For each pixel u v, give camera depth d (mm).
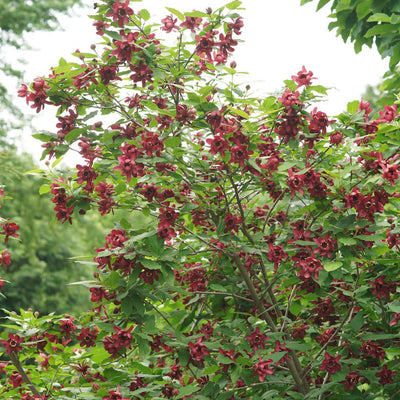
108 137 3766
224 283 4246
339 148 3943
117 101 3979
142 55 3766
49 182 3936
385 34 5254
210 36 4117
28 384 3918
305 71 3777
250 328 4242
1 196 4496
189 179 3900
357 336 3920
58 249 14953
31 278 13867
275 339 3816
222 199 4137
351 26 5867
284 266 4141
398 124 3744
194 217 4047
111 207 3816
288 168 3643
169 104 4203
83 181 3766
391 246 3914
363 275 3896
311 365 4102
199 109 3707
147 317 3654
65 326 3869
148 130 3801
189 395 3660
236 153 3508
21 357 4148
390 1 5340
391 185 3416
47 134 3781
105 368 3912
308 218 4219
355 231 3535
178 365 3930
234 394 4020
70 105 3887
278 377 4113
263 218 4520
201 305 4449
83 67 3678
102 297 3762
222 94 4004
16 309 13578
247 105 4184
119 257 3504
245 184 3916
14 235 4168
